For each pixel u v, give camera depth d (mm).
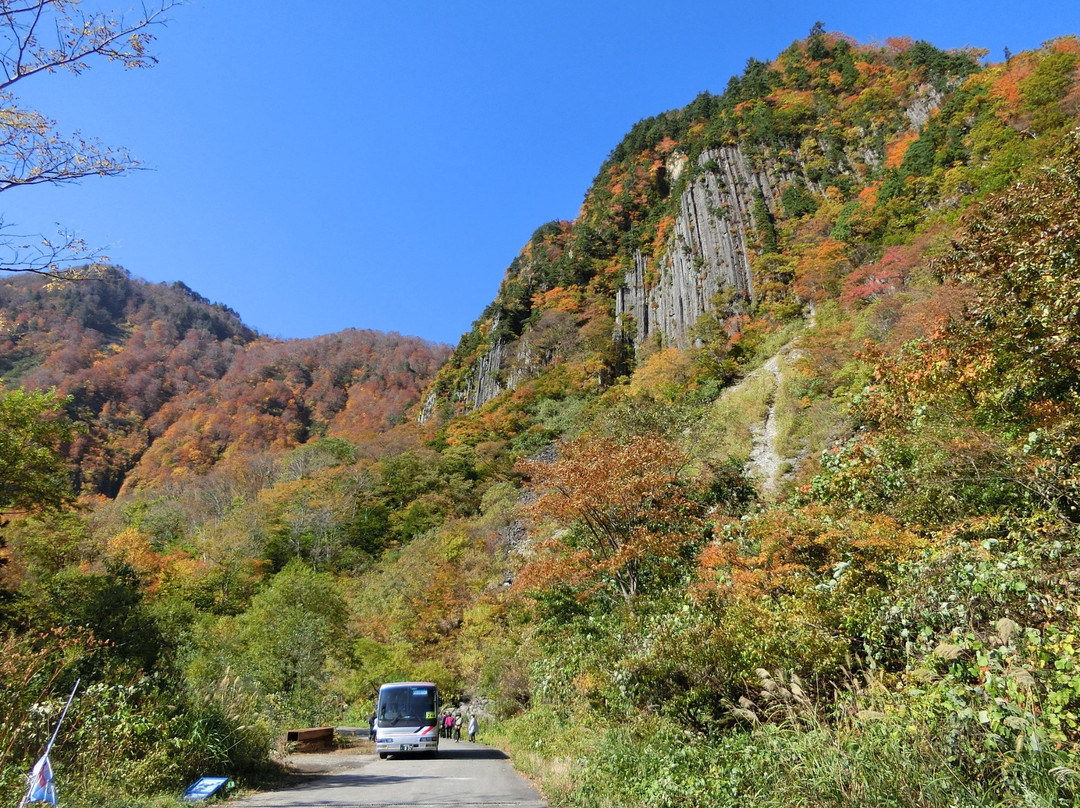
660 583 16031
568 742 12789
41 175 7809
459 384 114750
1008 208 11367
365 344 180500
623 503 17109
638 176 119625
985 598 6359
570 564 17078
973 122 60531
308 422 144750
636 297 94750
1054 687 4434
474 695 33906
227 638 28938
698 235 90562
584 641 15477
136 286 190625
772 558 10195
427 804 8250
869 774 4512
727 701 8867
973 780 4348
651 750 8367
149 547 45844
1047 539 7105
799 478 25859
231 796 8836
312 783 10766
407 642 39781
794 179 89188
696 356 64375
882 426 12844
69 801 6973
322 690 32312
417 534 62156
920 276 39875
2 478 18859
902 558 8523
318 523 65062
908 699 5594
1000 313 10484
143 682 9844
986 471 9516
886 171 72375
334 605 32906
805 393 38594
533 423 80250
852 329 40469
